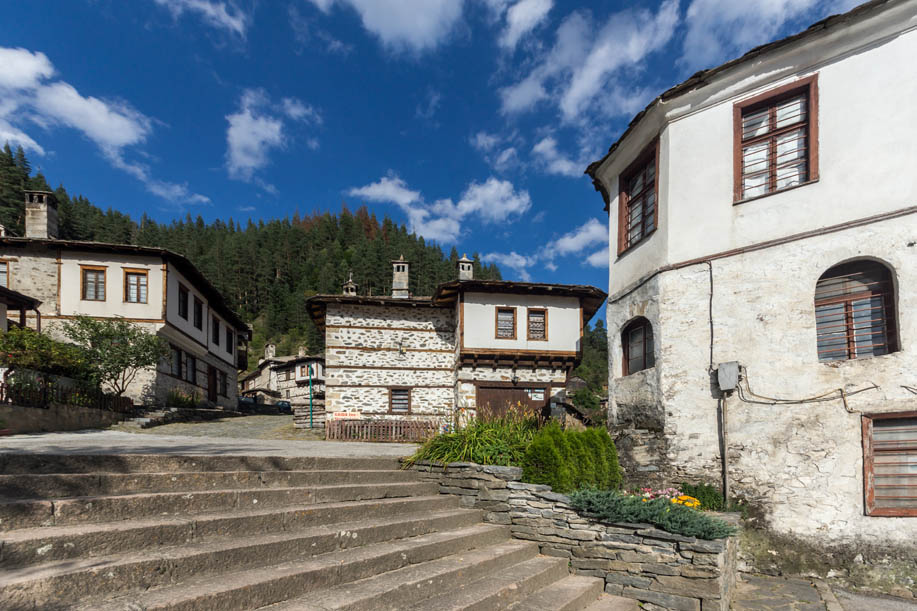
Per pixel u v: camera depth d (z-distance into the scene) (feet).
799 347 22.40
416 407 61.72
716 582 15.33
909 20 21.17
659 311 26.63
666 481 25.12
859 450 20.49
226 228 390.63
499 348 57.77
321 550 13.10
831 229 22.18
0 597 7.93
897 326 20.44
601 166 34.47
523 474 20.66
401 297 66.85
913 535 19.13
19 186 185.88
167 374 64.90
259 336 215.31
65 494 11.94
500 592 13.67
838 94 22.67
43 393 38.45
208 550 10.80
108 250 60.39
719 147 25.77
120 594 9.23
